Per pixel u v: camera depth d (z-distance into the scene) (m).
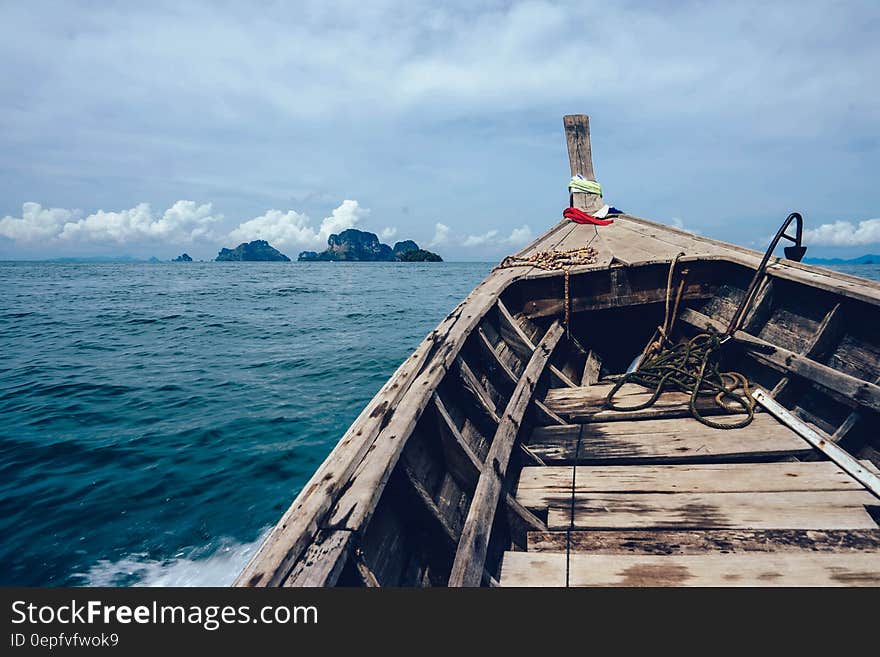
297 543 1.80
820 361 3.98
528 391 4.11
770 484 3.06
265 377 11.39
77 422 8.38
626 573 2.47
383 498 2.49
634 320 5.74
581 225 7.38
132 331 17.80
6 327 18.47
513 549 2.96
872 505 2.82
